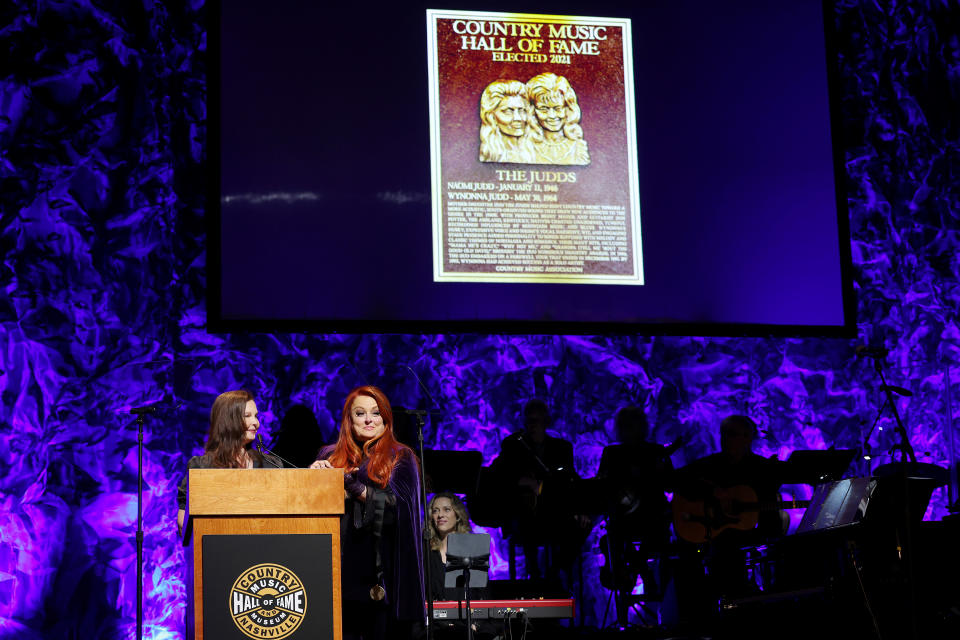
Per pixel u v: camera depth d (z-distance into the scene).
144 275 6.36
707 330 6.76
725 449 6.41
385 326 6.48
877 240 7.22
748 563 6.34
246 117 6.50
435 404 6.62
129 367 6.24
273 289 6.41
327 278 6.47
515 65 6.78
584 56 6.86
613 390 6.84
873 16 7.43
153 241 6.42
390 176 6.59
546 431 6.74
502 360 6.75
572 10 6.88
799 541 5.02
